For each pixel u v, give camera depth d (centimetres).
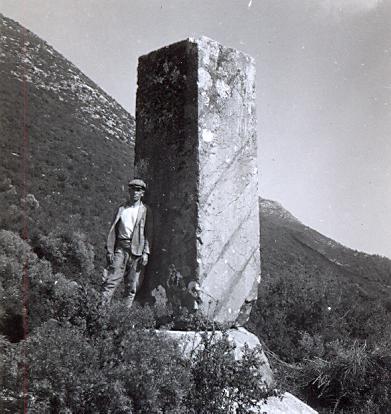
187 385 367
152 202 575
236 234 568
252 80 613
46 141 2692
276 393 415
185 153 546
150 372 332
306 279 979
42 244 1235
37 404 306
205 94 550
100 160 2859
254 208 596
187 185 539
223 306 544
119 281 554
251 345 535
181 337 450
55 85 3753
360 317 903
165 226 556
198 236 525
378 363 677
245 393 393
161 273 550
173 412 342
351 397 654
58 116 3192
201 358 403
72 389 311
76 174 2458
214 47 571
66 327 366
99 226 1959
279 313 867
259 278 596
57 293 443
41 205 1820
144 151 595
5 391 310
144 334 378
